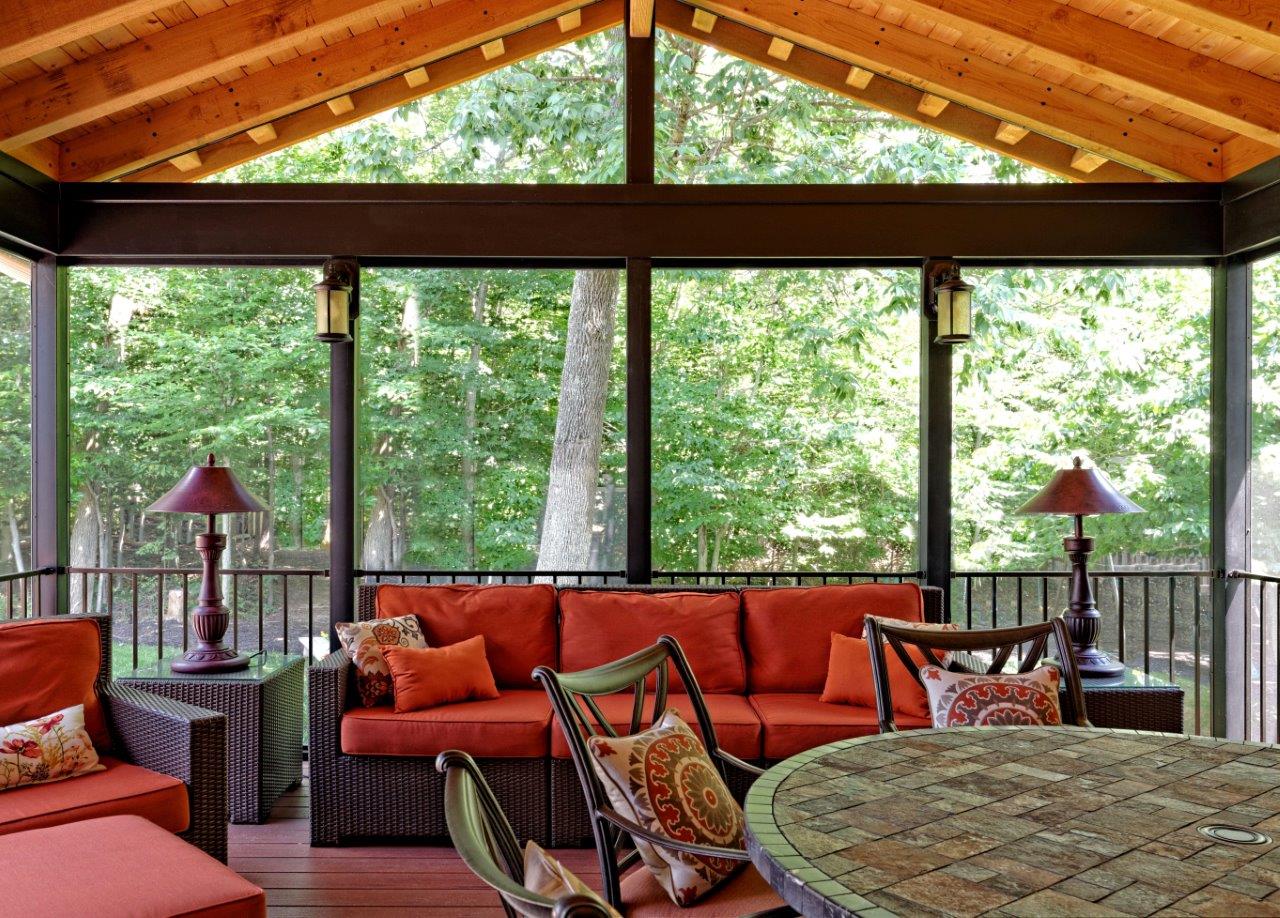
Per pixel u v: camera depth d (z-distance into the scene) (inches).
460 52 175.5
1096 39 143.8
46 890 77.4
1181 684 178.5
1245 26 122.0
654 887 78.7
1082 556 151.7
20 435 169.8
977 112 175.8
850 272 184.9
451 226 170.2
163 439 177.6
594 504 178.7
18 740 107.2
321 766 135.0
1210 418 176.7
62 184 167.6
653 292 184.1
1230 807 65.2
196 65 146.9
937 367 174.2
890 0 146.9
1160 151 170.1
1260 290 169.6
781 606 153.1
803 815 63.2
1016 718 102.0
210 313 177.8
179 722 110.3
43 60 146.0
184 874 81.6
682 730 85.4
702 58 176.7
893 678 138.6
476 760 134.6
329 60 170.4
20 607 171.5
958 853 56.4
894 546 184.1
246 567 177.2
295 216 169.6
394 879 122.7
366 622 145.9
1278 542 165.6
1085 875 53.1
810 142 176.9
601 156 176.4
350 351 172.9
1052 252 169.9
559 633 154.9
